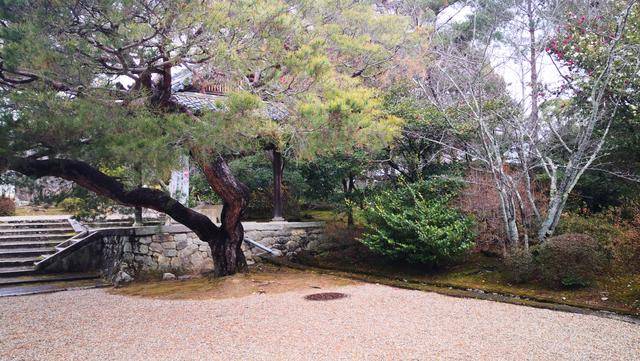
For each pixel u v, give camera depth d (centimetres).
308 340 419
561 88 816
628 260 617
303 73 577
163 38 531
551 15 828
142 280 841
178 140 530
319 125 549
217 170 748
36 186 779
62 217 1271
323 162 986
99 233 994
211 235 805
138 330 468
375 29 836
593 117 673
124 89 603
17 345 424
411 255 753
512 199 713
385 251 782
